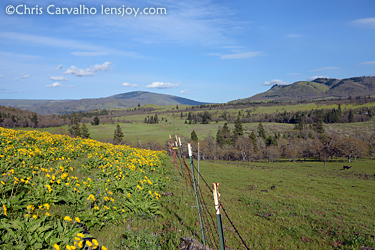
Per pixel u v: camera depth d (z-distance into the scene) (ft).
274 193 86.53
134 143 528.63
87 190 29.01
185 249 21.49
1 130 78.38
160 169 70.13
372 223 53.47
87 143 82.94
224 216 42.98
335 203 79.25
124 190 34.53
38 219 18.31
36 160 42.50
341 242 38.70
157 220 30.25
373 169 285.64
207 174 121.19
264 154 422.82
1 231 16.21
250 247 31.30
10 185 25.09
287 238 37.76
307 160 435.12
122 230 24.03
